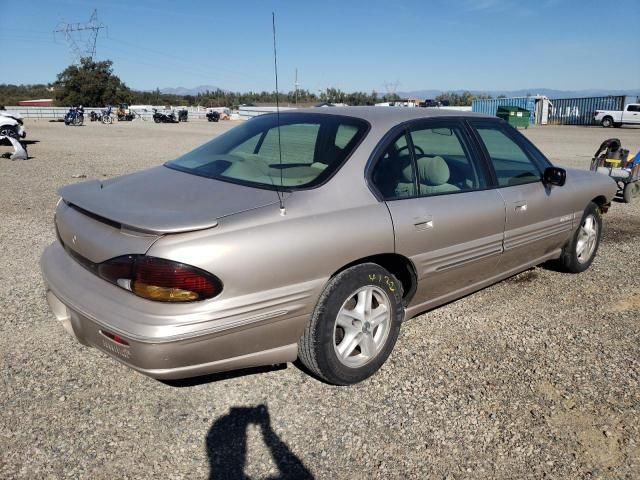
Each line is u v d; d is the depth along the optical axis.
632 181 9.12
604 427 2.88
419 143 3.59
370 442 2.71
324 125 3.53
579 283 5.04
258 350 2.79
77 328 2.77
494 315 4.25
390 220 3.17
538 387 3.24
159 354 2.46
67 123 39.56
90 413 2.86
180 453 2.59
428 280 3.52
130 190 3.12
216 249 2.53
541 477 2.51
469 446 2.70
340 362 3.07
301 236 2.78
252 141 3.64
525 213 4.20
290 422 2.84
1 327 3.75
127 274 2.52
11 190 9.27
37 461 2.50
